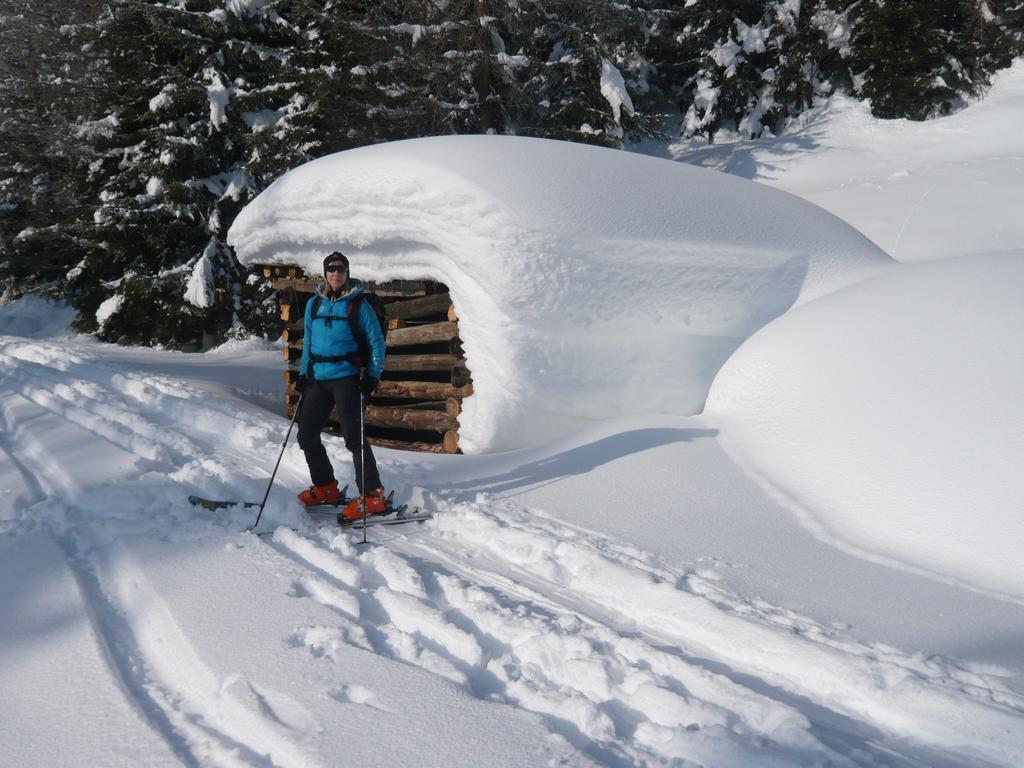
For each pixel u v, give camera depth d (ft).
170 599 11.41
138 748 7.97
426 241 21.99
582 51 67.05
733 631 10.50
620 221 21.61
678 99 86.43
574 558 13.23
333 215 24.27
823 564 13.05
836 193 55.47
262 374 43.47
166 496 16.61
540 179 21.65
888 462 14.99
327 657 9.78
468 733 8.18
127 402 28.96
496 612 11.24
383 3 64.49
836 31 80.53
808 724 8.21
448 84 63.10
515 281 20.17
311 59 63.52
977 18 74.08
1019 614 11.07
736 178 27.04
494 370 20.67
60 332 73.00
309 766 7.55
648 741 8.23
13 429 24.84
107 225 62.59
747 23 83.41
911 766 7.70
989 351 15.75
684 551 13.62
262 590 11.84
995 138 58.44
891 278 20.42
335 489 16.79
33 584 12.12
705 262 22.07
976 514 13.20
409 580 12.44
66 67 74.74
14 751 7.93
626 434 19.80
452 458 20.25
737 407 19.48
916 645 10.23
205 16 61.00
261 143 61.31
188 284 60.13
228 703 8.76
